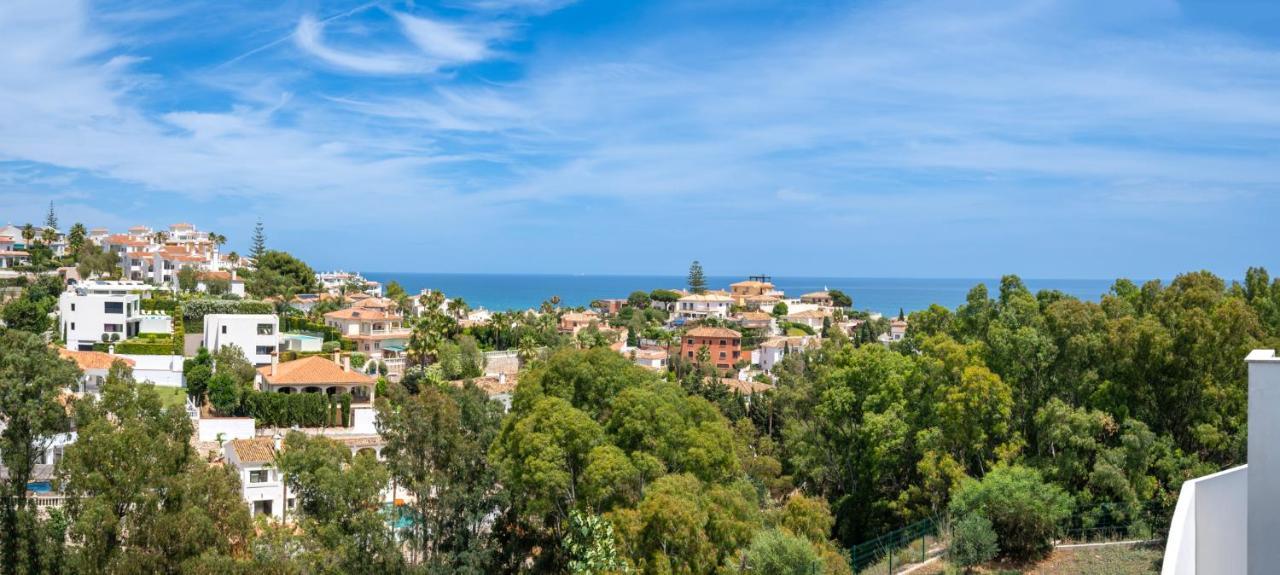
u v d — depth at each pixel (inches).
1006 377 2213.3
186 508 1376.7
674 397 2000.5
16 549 1359.5
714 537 1659.7
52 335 3939.5
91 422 1448.1
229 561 1296.8
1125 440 1867.6
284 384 3376.0
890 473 2437.3
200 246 7268.7
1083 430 1934.1
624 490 1736.0
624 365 2050.9
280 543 1488.7
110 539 1349.7
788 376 4033.0
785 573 1534.2
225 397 3122.5
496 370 4840.1
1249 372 797.2
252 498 2263.8
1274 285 2479.1
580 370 1991.9
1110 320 2199.8
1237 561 917.2
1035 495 1752.0
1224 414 1955.0
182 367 3538.4
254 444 2405.3
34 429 1434.5
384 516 1652.3
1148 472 1956.2
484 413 2130.9
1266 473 788.0
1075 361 2143.2
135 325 4092.0
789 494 2827.3
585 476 1699.1
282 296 6166.3
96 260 5698.8
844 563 1729.8
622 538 1569.9
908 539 1953.7
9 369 1440.7
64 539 1401.3
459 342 4675.2
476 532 1931.6
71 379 1536.7
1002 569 1678.2
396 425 1861.5
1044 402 2180.1
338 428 3083.2
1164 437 1972.2
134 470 1387.8
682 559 1556.3
